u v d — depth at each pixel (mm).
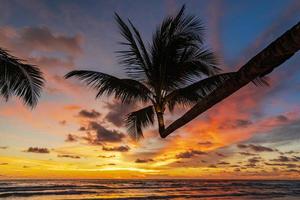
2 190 44125
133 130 7875
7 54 6023
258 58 1883
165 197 36688
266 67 1909
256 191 49938
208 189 55500
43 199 34031
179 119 3947
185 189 54969
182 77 6434
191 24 6328
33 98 6754
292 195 41219
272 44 1767
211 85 6414
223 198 35750
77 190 46375
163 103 5816
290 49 1683
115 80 6461
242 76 2096
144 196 37969
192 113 3275
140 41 6305
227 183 86375
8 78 6469
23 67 6391
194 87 6398
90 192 43531
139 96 6461
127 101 6656
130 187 58500
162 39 6199
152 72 6121
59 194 40000
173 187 61438
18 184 59281
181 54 6285
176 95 6430
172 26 6254
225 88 2354
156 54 6148
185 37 6273
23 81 6570
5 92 6629
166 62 6078
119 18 6363
